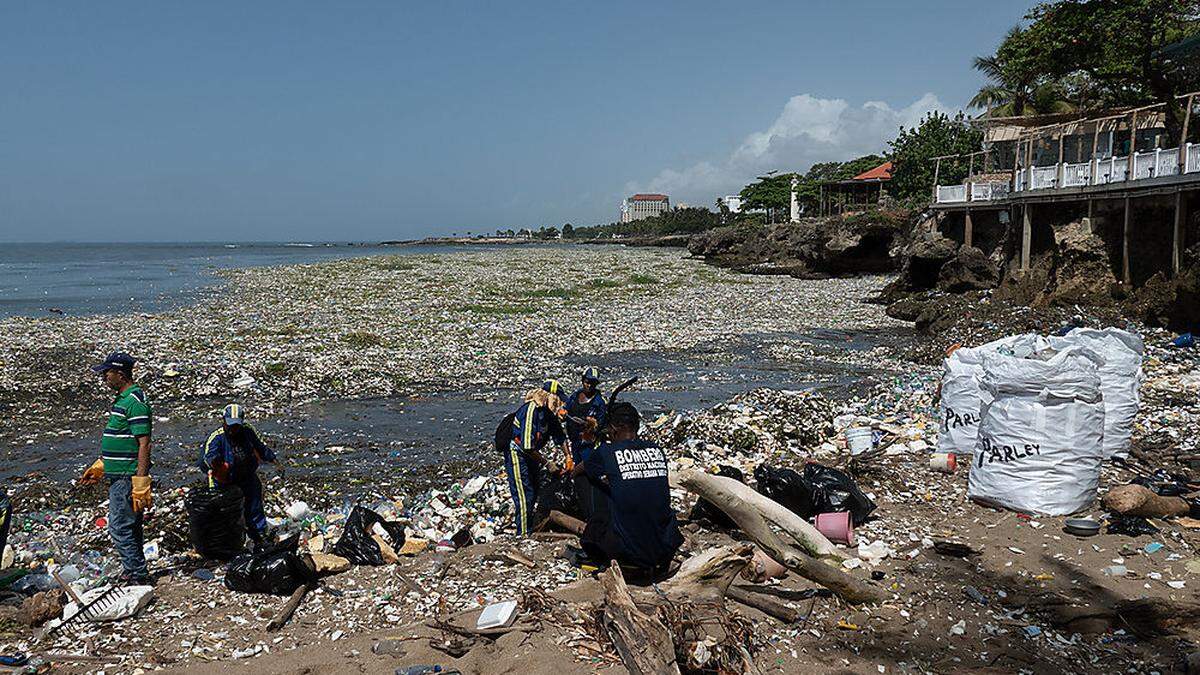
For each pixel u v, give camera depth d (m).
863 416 13.51
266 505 10.54
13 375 18.48
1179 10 30.69
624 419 6.71
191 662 5.61
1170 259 24.09
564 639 5.45
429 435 14.52
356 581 7.11
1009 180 35.91
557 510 8.43
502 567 7.18
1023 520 7.62
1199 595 6.06
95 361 20.11
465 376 19.89
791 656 5.38
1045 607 6.03
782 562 6.48
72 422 15.30
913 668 5.26
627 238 171.50
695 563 6.25
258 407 16.56
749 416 13.40
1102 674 5.20
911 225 48.75
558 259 74.94
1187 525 7.29
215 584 7.17
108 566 7.99
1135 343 9.29
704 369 21.36
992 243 37.59
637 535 6.38
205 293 41.00
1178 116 30.94
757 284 47.91
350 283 46.69
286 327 27.36
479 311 33.69
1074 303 26.08
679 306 36.25
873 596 6.14
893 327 29.67
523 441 8.45
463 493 10.82
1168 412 11.66
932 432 11.48
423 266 62.78
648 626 5.25
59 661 5.63
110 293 40.97
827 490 7.83
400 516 9.88
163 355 20.89
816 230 53.19
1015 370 7.85
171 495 10.54
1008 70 38.94
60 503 10.82
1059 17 33.78
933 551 7.10
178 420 15.51
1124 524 7.28
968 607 6.08
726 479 7.18
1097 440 7.69
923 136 70.00
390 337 25.34
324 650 5.71
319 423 15.37
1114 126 30.50
